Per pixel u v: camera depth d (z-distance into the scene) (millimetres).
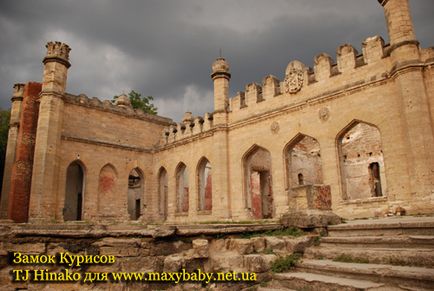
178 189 28391
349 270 7156
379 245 8188
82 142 26188
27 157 24797
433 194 13805
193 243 9102
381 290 6215
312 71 19828
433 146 14250
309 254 8977
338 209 17359
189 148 27281
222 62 24844
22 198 24109
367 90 17094
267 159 29453
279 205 20094
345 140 29312
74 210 28516
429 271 6168
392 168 15641
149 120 31000
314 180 30984
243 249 9180
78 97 26391
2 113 35562
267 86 22047
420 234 8125
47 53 25125
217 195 23297
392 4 16156
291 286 7672
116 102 32656
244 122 22891
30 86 25875
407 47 15336
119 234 8750
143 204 29531
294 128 20031
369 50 17266
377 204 15977
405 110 14969
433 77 14820
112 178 27922
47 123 23734
